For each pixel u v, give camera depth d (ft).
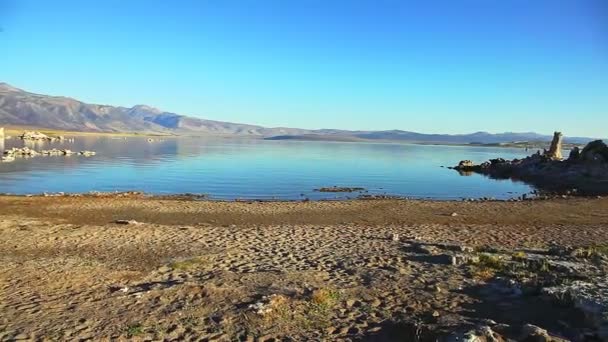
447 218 78.28
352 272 39.96
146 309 30.81
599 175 158.20
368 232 60.54
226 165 214.90
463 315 29.40
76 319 29.17
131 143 495.82
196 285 34.94
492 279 37.09
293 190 129.59
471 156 395.14
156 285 35.91
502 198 118.73
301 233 58.90
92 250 48.85
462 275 38.47
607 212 85.56
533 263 40.06
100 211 82.89
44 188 123.54
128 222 66.13
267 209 87.86
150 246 50.80
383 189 136.87
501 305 30.91
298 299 32.12
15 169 169.17
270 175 171.22
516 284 33.68
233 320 28.81
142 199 101.24
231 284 35.83
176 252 48.26
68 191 118.93
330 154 368.07
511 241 55.93
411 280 37.17
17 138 476.13
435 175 191.01
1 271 39.88
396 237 55.47
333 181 156.04
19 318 29.37
